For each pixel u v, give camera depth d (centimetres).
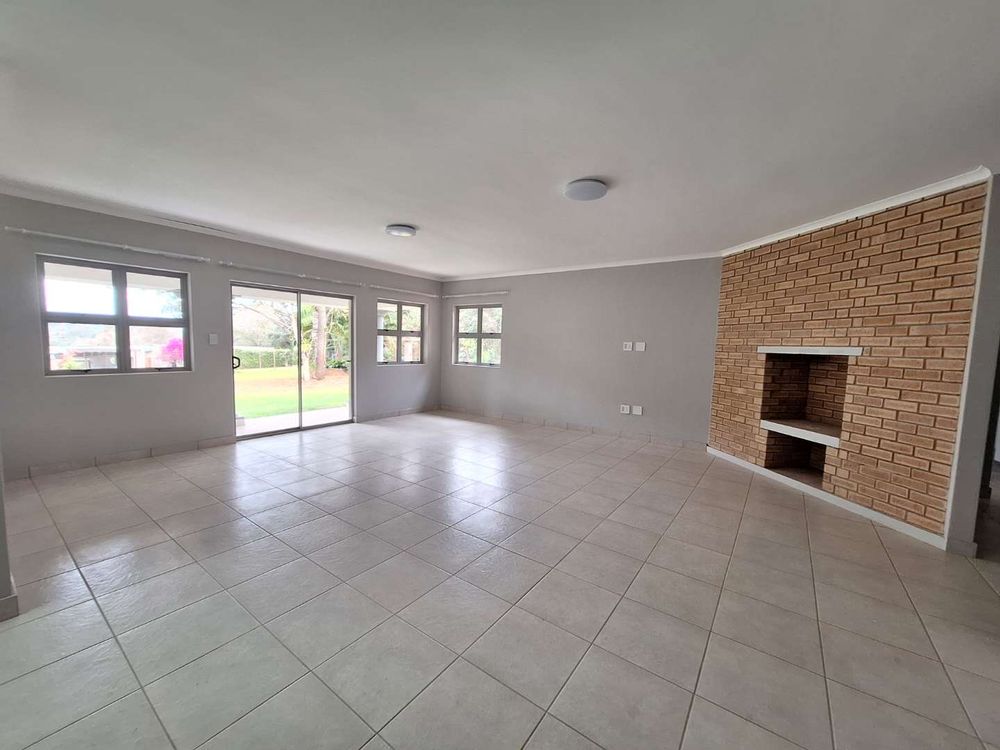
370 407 625
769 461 395
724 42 145
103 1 130
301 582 209
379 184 289
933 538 263
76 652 159
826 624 186
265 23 140
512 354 646
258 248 471
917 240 274
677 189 285
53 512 283
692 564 235
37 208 331
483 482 366
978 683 154
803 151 226
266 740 126
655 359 519
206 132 219
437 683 150
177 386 424
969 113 185
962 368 252
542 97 182
